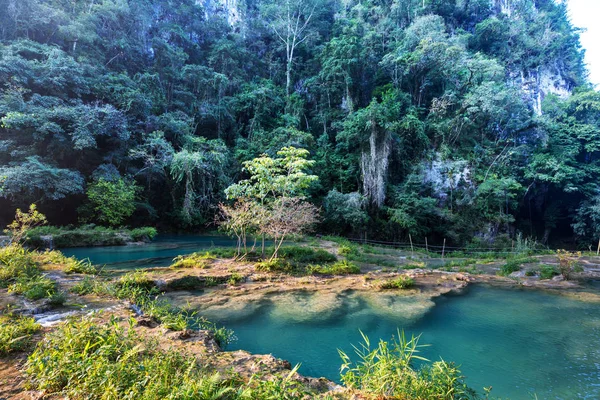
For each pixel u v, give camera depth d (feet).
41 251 40.98
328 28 129.70
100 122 58.08
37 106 53.31
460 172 80.48
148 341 11.26
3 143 50.57
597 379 12.85
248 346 15.47
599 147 91.97
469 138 90.58
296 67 120.47
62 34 68.59
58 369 7.93
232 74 105.91
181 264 31.32
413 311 20.84
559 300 24.32
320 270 31.27
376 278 29.17
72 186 52.06
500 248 67.31
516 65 127.95
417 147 83.92
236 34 122.11
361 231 73.15
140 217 71.05
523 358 14.71
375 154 73.67
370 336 16.89
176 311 19.49
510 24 133.39
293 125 88.99
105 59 78.89
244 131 96.48
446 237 75.36
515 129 93.45
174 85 88.99
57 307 15.89
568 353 15.21
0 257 23.11
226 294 23.68
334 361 14.14
